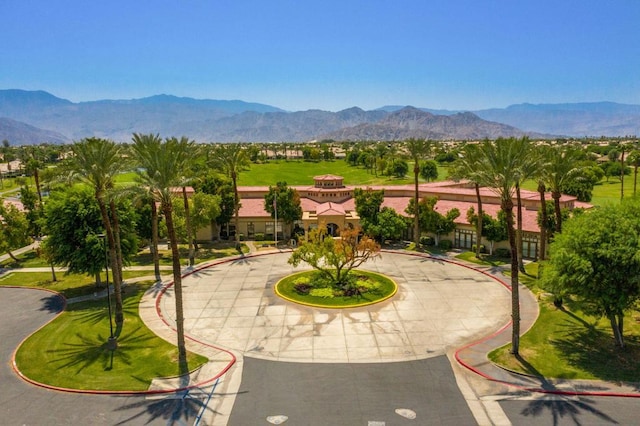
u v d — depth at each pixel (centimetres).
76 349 3161
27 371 2862
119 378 2758
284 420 2325
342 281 4472
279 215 6450
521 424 2262
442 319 3584
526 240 5388
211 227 6750
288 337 3303
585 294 2814
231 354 3052
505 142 3195
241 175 13725
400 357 2973
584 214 3158
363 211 6119
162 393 2597
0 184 12706
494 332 3325
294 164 17825
